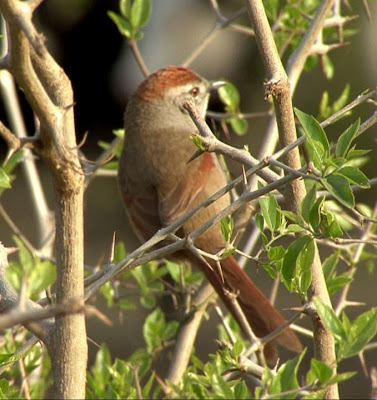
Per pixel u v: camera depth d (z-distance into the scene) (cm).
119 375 795
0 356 573
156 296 1091
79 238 483
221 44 2369
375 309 514
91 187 2620
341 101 1077
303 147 562
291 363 505
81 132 2830
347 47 2041
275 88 612
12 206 2528
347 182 512
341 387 1630
